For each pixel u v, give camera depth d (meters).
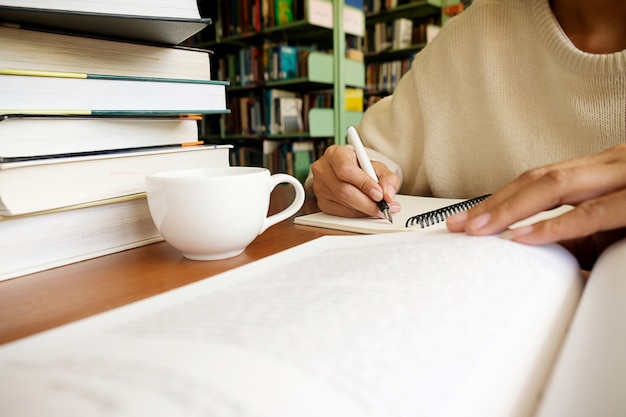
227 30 2.89
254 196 0.38
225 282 0.28
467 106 0.79
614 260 0.28
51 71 0.38
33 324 0.26
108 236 0.42
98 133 0.41
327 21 2.29
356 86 2.54
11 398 0.13
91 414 0.12
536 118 0.71
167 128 0.47
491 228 0.34
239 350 0.15
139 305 0.24
